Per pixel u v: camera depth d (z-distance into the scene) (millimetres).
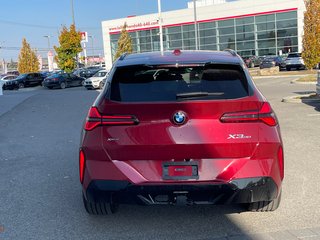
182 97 4000
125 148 3965
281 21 50844
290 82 25641
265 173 3973
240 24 53844
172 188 3904
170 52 4984
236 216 4781
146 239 4254
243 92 4086
